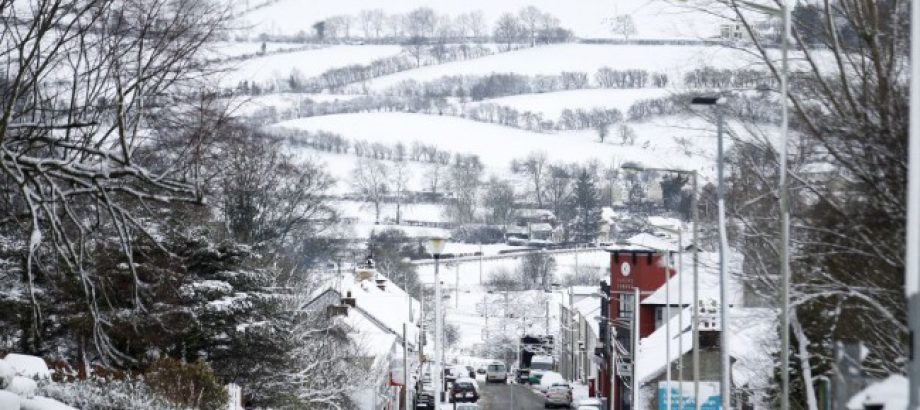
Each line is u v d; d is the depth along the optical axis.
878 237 26.80
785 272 25.58
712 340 67.25
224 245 48.44
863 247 28.38
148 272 37.06
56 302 37.41
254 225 69.44
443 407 93.62
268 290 49.97
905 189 25.97
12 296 36.91
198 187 26.08
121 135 24.86
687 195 105.12
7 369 25.70
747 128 33.91
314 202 89.75
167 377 39.41
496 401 103.88
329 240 104.62
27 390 26.59
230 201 64.44
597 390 105.56
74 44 26.80
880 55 27.50
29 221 29.02
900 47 27.47
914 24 13.97
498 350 175.25
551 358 138.50
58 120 27.83
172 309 41.41
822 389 31.34
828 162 30.80
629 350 82.12
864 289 26.94
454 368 133.50
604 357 97.06
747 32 32.94
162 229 37.03
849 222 27.53
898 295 26.41
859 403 15.97
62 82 27.17
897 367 26.97
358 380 69.56
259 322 48.31
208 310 46.25
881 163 26.58
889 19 28.02
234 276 48.41
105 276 34.81
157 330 41.03
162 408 33.59
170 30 26.45
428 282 190.75
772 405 40.81
